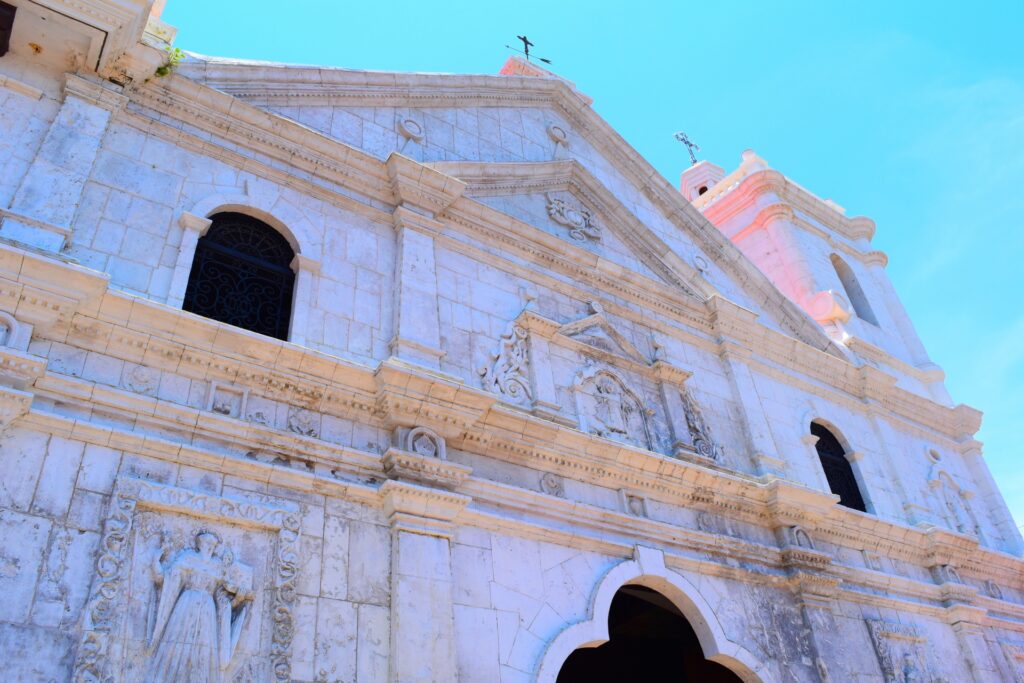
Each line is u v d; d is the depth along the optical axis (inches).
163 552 328.8
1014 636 705.0
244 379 394.3
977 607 668.7
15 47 421.7
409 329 470.6
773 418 669.9
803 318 795.4
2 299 338.6
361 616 363.3
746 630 509.4
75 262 364.8
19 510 307.3
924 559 686.5
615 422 553.6
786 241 973.2
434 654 366.9
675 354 644.7
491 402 453.1
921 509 729.6
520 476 468.8
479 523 429.7
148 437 345.4
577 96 762.2
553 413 514.6
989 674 639.1
